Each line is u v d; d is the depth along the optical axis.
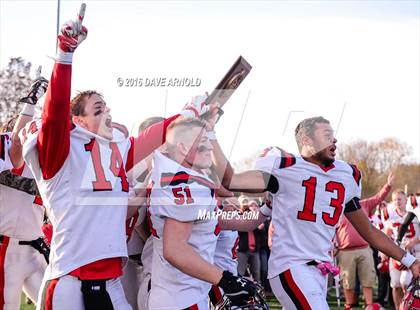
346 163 4.41
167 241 3.24
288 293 4.25
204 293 3.57
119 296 3.41
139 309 3.82
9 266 4.68
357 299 9.08
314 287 4.20
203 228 3.47
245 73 3.23
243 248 8.76
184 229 3.27
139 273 4.11
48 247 4.79
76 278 3.27
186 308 3.48
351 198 4.43
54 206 3.31
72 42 3.00
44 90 4.22
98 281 3.30
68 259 3.28
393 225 8.96
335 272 4.29
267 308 3.33
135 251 3.96
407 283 8.01
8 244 4.68
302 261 4.27
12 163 4.36
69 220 3.28
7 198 4.64
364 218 4.51
